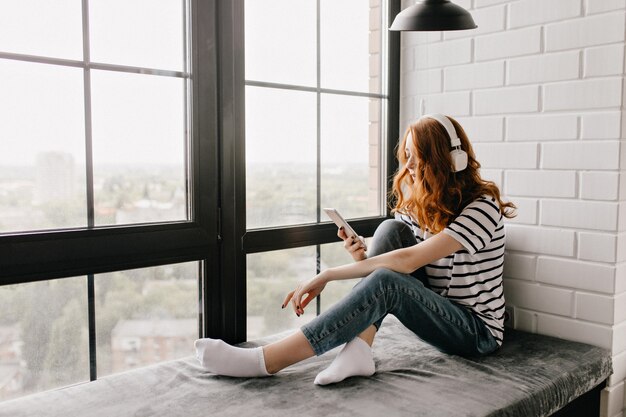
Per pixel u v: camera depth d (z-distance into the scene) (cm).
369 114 272
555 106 227
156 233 198
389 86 275
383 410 159
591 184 219
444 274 214
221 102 212
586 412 212
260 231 228
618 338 221
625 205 217
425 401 165
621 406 227
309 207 250
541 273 235
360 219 268
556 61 226
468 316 203
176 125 207
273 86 233
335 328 182
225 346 185
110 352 196
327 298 262
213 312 217
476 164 215
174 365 194
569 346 219
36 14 173
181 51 206
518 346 219
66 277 180
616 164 212
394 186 228
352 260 269
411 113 276
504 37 240
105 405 163
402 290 190
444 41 261
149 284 204
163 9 201
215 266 216
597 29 215
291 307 247
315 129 250
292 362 182
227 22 211
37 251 173
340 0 256
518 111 238
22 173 174
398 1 274
